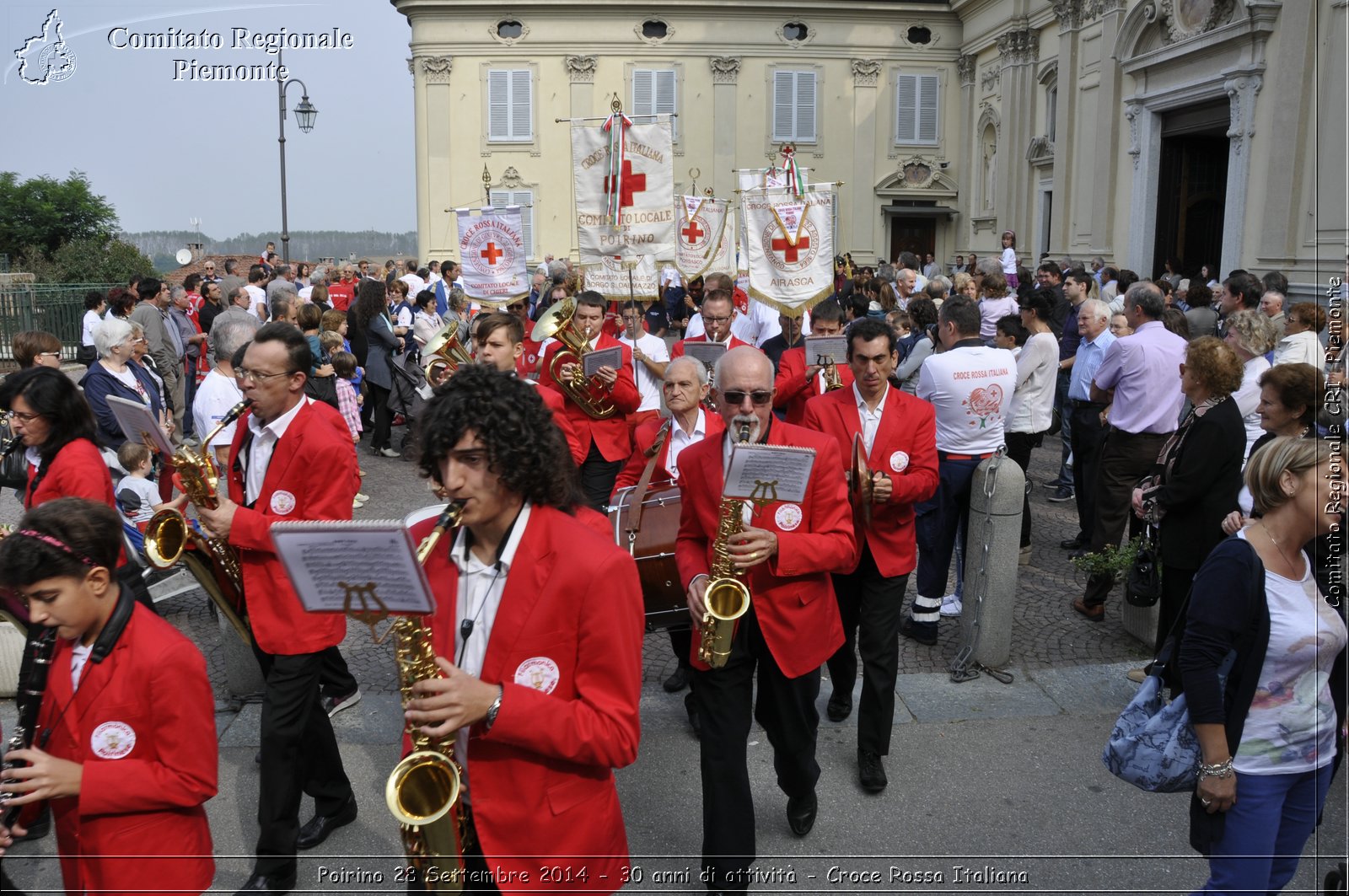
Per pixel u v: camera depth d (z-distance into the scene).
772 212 7.68
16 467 4.89
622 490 4.48
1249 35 15.03
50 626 2.51
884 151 28.33
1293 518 2.76
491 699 2.22
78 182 20.47
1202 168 18.30
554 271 16.58
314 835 3.95
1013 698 5.15
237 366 3.78
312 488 3.70
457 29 27.41
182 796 2.54
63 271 19.06
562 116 27.75
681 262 11.04
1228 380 4.57
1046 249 23.34
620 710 2.35
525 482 2.29
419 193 28.02
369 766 4.55
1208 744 2.78
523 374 7.29
